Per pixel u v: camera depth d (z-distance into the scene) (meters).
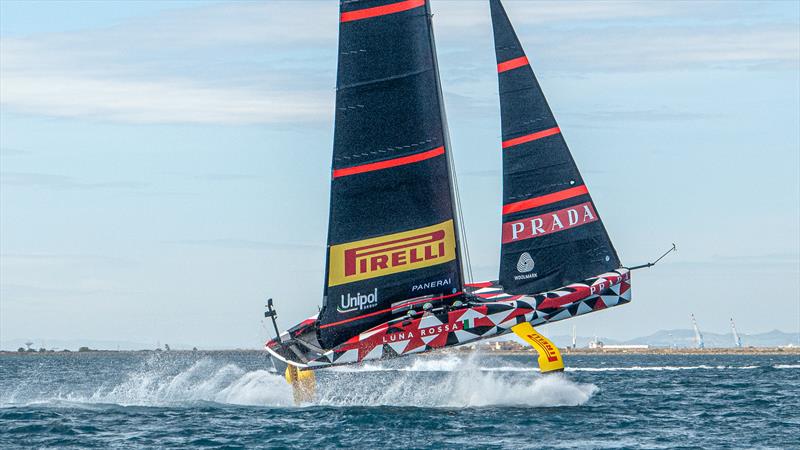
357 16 99.12
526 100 107.31
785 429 93.31
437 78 100.38
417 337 97.38
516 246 106.75
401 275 99.06
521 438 82.75
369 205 99.06
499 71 107.62
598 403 112.06
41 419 96.56
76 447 80.62
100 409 104.88
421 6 99.94
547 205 106.62
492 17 107.81
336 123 98.94
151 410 103.25
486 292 105.88
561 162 106.81
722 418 102.69
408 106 99.56
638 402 121.38
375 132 99.19
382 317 99.06
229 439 83.31
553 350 102.75
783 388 160.25
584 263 105.88
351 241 98.88
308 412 99.19
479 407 101.94
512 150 107.19
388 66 99.44
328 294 99.12
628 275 104.81
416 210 99.38
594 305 102.69
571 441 81.88
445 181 100.00
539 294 102.88
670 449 79.50
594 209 106.25
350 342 98.25
